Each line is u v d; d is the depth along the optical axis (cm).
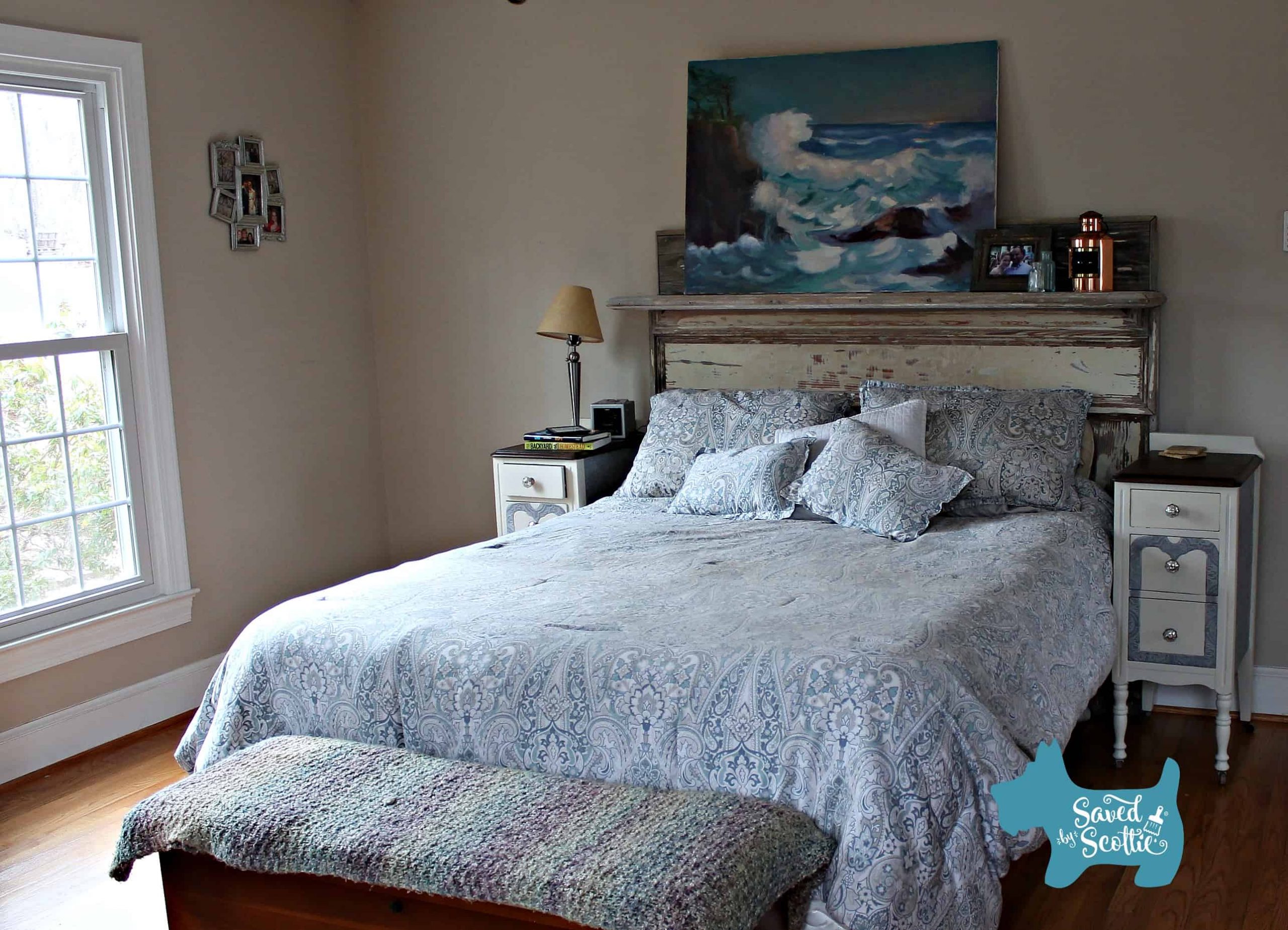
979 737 227
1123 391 393
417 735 261
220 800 237
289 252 467
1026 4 397
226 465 443
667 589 291
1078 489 380
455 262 497
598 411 464
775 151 430
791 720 227
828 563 311
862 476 356
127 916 285
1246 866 289
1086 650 310
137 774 372
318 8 477
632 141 460
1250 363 382
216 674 297
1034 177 404
